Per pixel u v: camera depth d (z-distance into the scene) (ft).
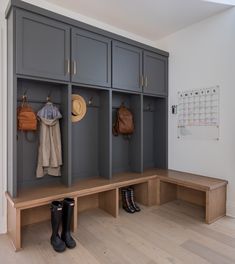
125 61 9.27
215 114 9.19
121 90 9.21
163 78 10.89
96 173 9.49
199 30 9.71
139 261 5.72
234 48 8.55
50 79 7.18
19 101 7.45
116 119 9.93
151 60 10.32
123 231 7.34
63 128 8.07
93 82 8.23
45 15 6.95
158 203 9.82
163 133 11.28
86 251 6.18
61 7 8.50
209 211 7.89
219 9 8.70
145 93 10.12
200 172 9.75
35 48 6.82
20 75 6.55
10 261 5.72
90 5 8.39
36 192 7.13
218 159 9.11
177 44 10.65
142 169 10.12
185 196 10.41
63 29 7.40
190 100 10.12
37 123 7.77
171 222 8.04
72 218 7.19
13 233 6.51
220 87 9.01
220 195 8.43
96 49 8.29
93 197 9.44
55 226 6.48
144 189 9.79
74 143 8.88
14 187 6.61
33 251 6.19
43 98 7.98
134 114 10.34
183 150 10.47
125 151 10.61
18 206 6.16
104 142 9.15
